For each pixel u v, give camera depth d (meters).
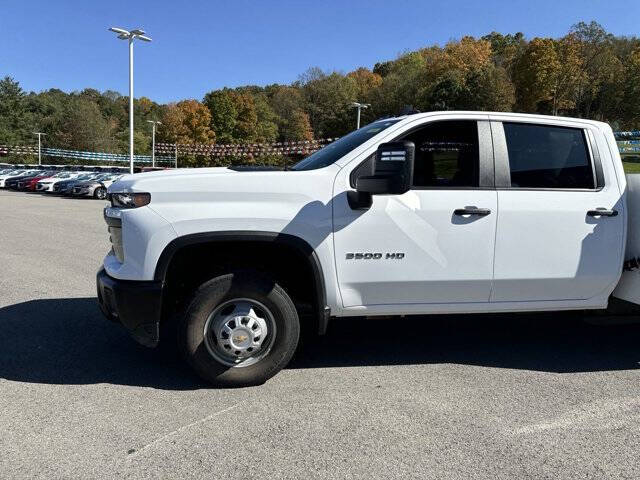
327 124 84.69
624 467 2.74
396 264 3.65
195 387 3.65
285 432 3.04
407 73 89.19
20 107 90.06
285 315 3.59
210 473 2.62
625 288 4.09
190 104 82.62
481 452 2.86
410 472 2.65
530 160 3.92
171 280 3.67
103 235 11.55
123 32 29.00
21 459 2.72
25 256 8.73
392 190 3.14
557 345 4.72
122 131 97.12
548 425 3.19
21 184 33.09
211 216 3.41
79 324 5.04
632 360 4.36
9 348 4.38
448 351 4.51
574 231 3.89
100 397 3.46
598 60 71.94
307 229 3.51
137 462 2.71
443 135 3.82
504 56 91.62
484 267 3.77
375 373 3.98
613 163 4.05
